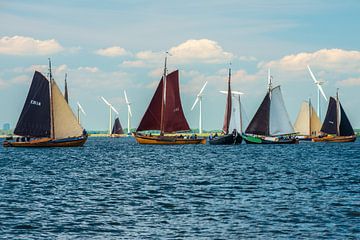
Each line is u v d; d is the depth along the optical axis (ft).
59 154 391.86
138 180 211.00
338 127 615.57
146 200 157.38
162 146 529.04
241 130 531.91
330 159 339.16
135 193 172.35
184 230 118.01
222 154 392.68
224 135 525.34
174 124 488.44
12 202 153.69
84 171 252.21
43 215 133.90
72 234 114.83
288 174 234.17
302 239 109.60
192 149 468.34
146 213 136.67
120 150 462.19
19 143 441.27
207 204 149.59
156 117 491.72
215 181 206.18
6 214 134.92
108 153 410.31
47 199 159.63
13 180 211.61
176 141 523.70
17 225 122.62
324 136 638.94
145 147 520.01
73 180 211.61
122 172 246.68
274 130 542.98
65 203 152.05
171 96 487.61
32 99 418.10
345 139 615.16
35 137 424.46
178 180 210.18
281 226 120.57
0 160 328.70
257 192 173.37
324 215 131.75
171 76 486.79
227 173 239.50
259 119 537.24
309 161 319.88
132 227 120.98
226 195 166.91
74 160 331.36
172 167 275.59
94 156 372.58
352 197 161.07
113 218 130.52
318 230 116.57
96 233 115.75
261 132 538.88
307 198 159.22
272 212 136.36
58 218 130.41
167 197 163.32
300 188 183.32
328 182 201.57
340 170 254.88
